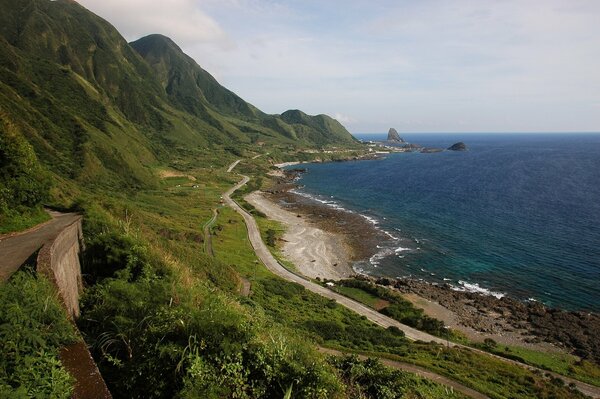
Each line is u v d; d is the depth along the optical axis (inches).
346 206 4303.6
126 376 351.6
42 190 984.3
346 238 3085.6
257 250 2694.4
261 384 382.0
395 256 2684.5
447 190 5142.7
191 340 369.1
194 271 1626.5
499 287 2169.0
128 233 885.2
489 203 4271.7
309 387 399.5
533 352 1551.4
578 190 4864.7
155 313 426.3
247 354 395.5
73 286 631.8
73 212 1114.1
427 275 2370.8
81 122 4500.5
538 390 1160.2
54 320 320.8
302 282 2213.3
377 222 3567.9
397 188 5428.2
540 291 2101.4
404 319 1811.0
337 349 1254.3
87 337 438.6
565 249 2706.7
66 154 3740.2
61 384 265.9
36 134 3555.6
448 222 3526.1
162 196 4077.3
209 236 2822.3
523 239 2965.1
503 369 1317.7
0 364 257.8
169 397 342.3
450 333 1689.2
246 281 1989.4
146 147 5925.2
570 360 1493.6
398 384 619.5
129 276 737.0
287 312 1621.6
